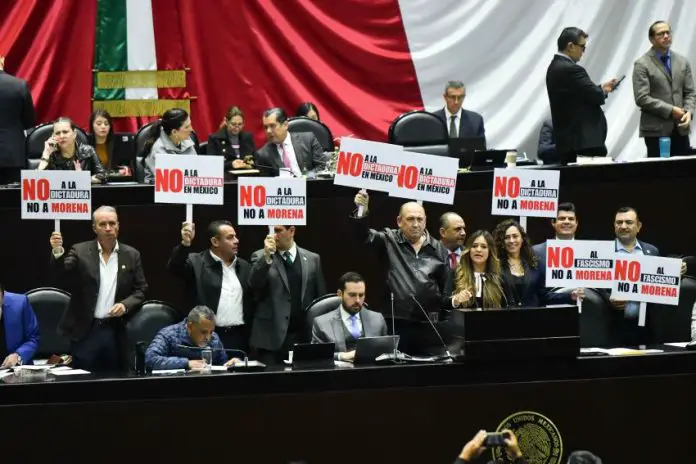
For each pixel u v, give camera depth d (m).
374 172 10.09
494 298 9.55
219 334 10.12
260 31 14.62
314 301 10.02
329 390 8.48
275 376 8.45
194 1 14.54
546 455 8.66
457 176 11.15
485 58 14.87
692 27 14.75
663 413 8.76
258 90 14.63
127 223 10.93
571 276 9.59
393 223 11.19
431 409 8.55
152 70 14.53
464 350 8.55
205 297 10.14
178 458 8.37
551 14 14.86
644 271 9.54
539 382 8.62
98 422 8.30
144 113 14.53
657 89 12.20
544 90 14.82
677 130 12.17
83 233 11.03
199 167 10.01
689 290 10.25
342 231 11.08
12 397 8.23
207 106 14.58
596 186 11.20
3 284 10.93
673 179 11.18
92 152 11.42
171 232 11.00
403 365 8.55
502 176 10.38
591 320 10.09
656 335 10.20
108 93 14.48
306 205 10.87
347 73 14.73
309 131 12.21
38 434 8.27
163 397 8.36
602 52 14.84
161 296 11.03
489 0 14.85
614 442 8.70
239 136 12.86
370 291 11.12
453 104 13.12
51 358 9.66
